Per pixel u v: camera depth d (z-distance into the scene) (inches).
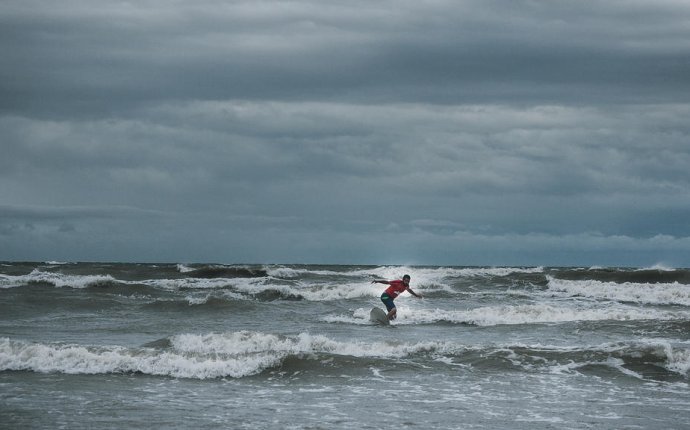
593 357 618.2
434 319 981.2
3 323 919.0
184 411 451.8
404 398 498.9
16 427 407.8
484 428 419.2
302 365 595.2
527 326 888.9
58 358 590.2
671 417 448.8
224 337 695.1
